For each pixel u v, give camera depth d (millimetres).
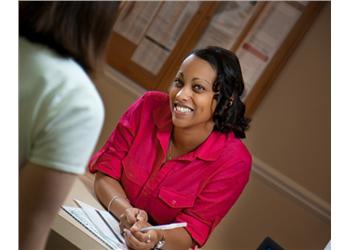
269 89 2988
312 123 2922
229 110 1813
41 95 825
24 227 862
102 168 1899
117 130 1952
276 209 2963
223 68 1740
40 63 837
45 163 833
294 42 2949
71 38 853
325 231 2906
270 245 2900
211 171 1834
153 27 3152
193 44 3100
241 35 3029
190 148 1858
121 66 3188
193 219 1809
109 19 875
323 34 2908
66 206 1540
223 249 3039
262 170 2969
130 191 1888
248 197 2998
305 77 2932
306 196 2916
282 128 2965
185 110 1727
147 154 1874
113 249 1463
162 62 3141
